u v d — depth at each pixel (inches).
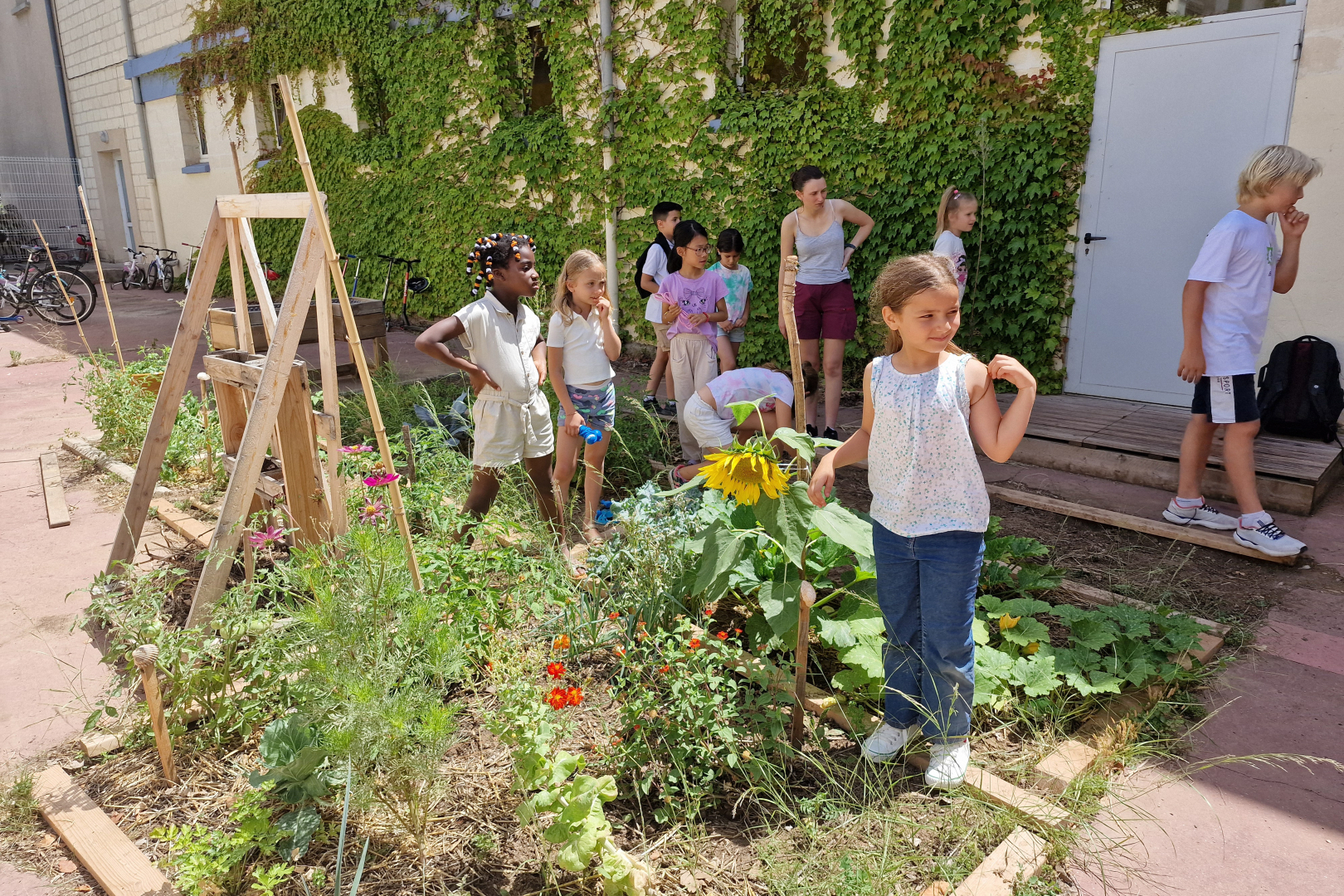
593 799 88.3
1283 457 192.7
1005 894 83.4
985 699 109.9
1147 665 117.8
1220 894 85.7
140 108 665.0
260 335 294.2
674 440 237.1
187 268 655.1
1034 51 257.6
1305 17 210.5
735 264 227.6
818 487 107.0
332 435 141.4
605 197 383.9
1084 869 89.3
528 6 395.9
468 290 459.2
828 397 239.1
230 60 555.2
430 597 115.3
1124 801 97.6
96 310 562.6
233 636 112.8
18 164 754.8
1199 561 161.9
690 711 101.3
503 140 418.9
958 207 218.8
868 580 128.5
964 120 271.9
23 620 147.2
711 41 331.9
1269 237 152.6
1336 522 177.0
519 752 95.3
